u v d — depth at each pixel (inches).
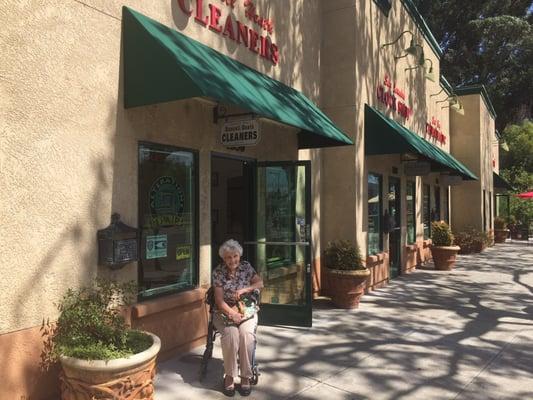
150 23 199.0
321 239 364.2
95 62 178.1
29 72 153.8
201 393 179.0
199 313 231.0
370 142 371.2
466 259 627.2
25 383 152.3
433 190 631.8
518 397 183.8
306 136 323.3
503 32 1346.0
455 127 767.1
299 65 329.7
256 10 279.3
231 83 210.5
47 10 159.6
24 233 152.2
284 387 187.5
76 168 170.2
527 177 1267.2
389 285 417.1
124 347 150.3
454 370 210.2
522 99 1453.0
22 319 151.6
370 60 386.6
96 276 178.1
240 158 269.3
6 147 146.8
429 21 1406.3
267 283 284.0
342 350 233.6
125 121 191.3
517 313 315.0
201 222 235.6
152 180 209.3
